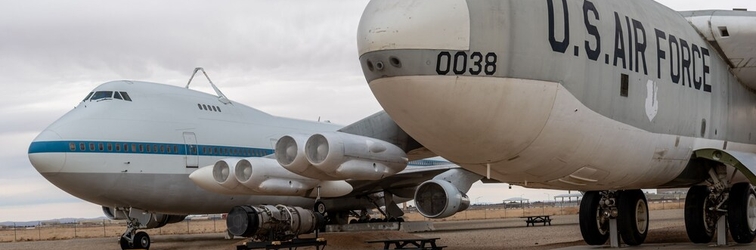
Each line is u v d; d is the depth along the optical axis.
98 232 49.69
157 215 22.69
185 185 20.72
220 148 21.84
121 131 19.59
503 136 8.50
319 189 15.34
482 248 15.66
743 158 11.01
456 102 8.02
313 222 15.60
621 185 10.95
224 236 27.89
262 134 23.58
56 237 39.03
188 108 21.58
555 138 8.84
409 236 18.98
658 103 10.35
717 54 12.20
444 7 7.89
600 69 9.14
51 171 18.80
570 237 19.45
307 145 12.02
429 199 18.16
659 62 10.39
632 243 12.79
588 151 9.38
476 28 7.89
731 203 12.19
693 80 11.26
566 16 8.68
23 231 61.31
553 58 8.42
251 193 14.98
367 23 8.12
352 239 18.08
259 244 14.23
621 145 9.78
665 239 14.81
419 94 8.00
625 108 9.66
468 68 7.89
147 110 20.44
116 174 19.34
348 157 11.95
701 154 11.29
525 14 8.21
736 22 11.76
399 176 22.98
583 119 8.98
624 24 9.76
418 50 7.82
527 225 29.84
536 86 8.30
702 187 12.78
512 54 8.05
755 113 13.27
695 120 11.31
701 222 12.68
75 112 19.94
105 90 20.34
